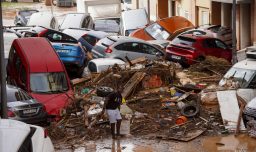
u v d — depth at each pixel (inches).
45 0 3280.0
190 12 1977.1
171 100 896.9
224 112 802.8
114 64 1050.7
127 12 1855.3
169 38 1560.0
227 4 1670.8
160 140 737.6
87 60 1285.7
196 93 919.0
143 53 1277.1
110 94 737.0
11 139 346.0
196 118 813.9
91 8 2057.1
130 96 938.1
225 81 904.9
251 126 746.8
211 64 1126.4
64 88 916.0
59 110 847.1
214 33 1453.0
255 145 707.4
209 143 718.5
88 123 794.2
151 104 888.9
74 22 1795.0
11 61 1017.5
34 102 790.5
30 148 354.9
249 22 1551.4
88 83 1023.0
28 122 765.3
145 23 1823.3
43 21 1782.7
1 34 681.6
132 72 997.2
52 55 956.0
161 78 994.1
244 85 884.0
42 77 917.2
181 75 1061.1
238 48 1581.0
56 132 768.3
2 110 689.0
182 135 749.9
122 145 719.1
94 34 1454.2
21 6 3206.2
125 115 824.9
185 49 1239.5
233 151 684.7
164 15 2373.3
